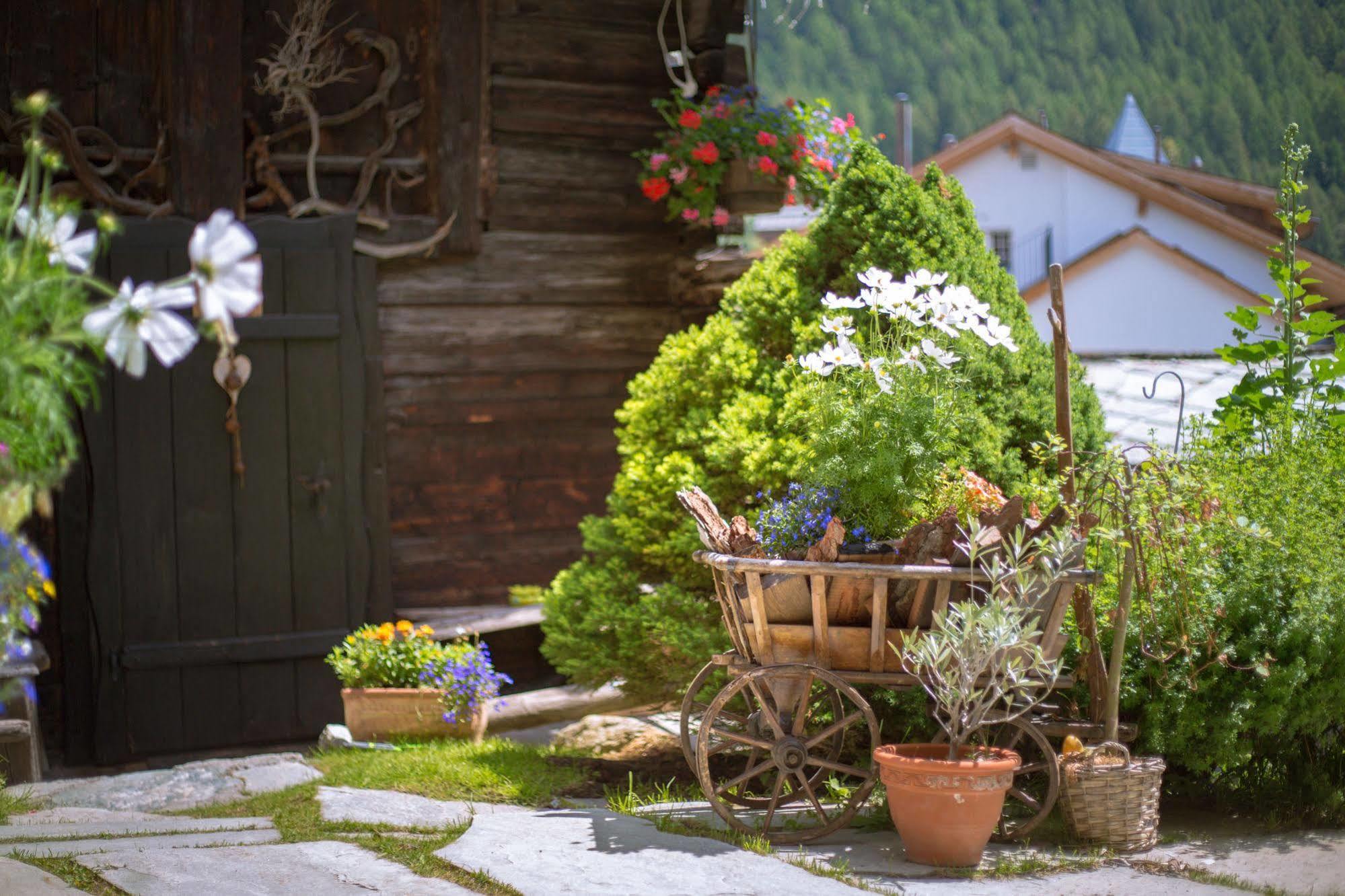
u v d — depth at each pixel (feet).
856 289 20.99
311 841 14.42
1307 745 16.75
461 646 22.94
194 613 24.58
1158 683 15.69
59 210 7.79
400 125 26.48
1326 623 15.89
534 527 27.99
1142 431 25.79
